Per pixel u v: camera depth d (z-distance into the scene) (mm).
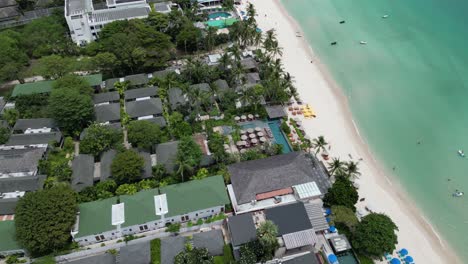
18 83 122312
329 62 135750
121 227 72625
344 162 86312
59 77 113750
